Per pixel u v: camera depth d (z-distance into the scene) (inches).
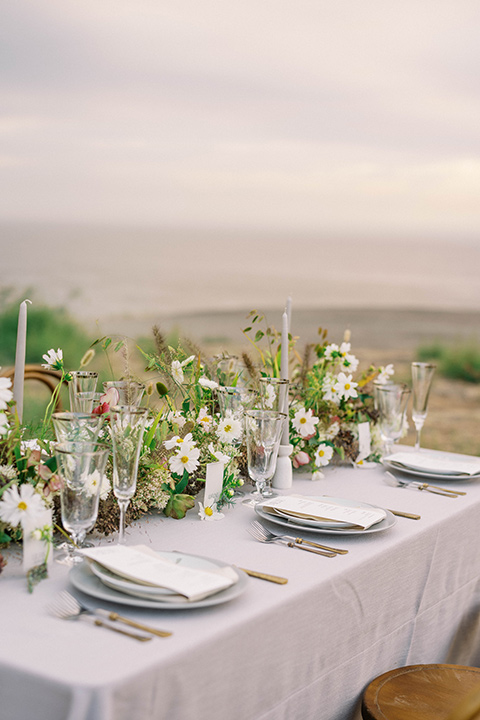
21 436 56.6
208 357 76.9
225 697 41.5
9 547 52.1
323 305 355.6
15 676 35.7
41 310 351.9
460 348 322.0
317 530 57.3
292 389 84.3
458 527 68.7
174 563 47.4
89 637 39.0
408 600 61.2
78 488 46.8
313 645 48.9
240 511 65.1
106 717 34.2
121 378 64.2
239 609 43.6
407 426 94.3
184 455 62.7
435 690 56.3
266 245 355.9
